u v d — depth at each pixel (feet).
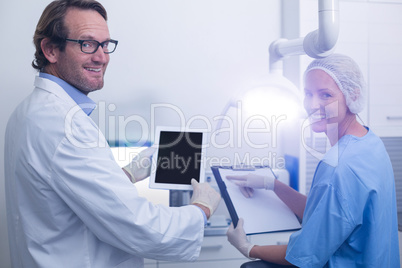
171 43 6.25
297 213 4.12
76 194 2.92
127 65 6.18
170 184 4.18
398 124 5.91
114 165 3.11
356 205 3.27
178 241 3.19
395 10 5.76
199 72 6.34
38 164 2.97
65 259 3.14
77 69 3.37
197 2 6.27
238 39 6.40
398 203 6.81
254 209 4.05
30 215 3.16
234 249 5.37
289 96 4.24
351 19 5.68
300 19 5.52
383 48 5.79
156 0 6.17
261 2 6.40
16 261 3.53
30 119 3.08
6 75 5.83
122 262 3.39
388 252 3.56
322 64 3.74
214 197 3.74
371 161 3.45
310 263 3.32
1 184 5.84
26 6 5.82
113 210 2.94
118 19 6.11
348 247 3.43
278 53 4.34
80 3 3.42
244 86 4.32
